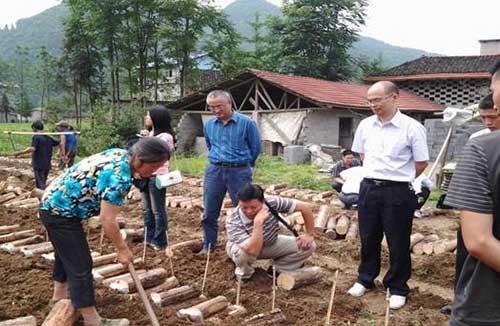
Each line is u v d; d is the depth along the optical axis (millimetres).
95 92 36062
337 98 21016
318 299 5273
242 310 4836
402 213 5070
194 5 29969
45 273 5527
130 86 32781
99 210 4043
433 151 14773
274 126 21547
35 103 73125
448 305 5160
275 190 11977
